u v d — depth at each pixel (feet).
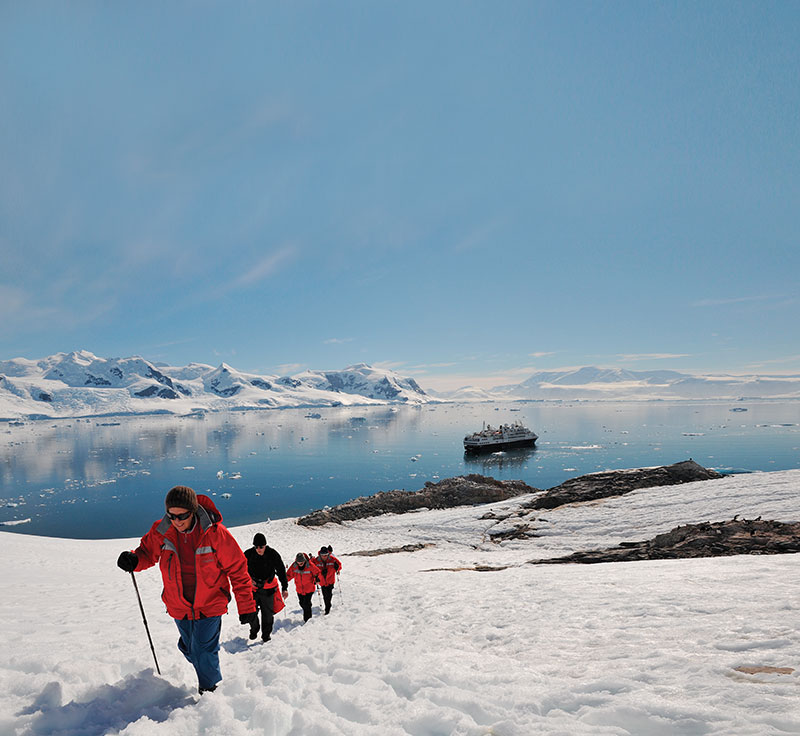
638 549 58.29
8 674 11.94
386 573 59.77
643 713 7.98
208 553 11.41
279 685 11.85
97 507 252.21
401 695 10.86
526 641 15.75
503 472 342.23
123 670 13.76
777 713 7.38
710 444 488.02
